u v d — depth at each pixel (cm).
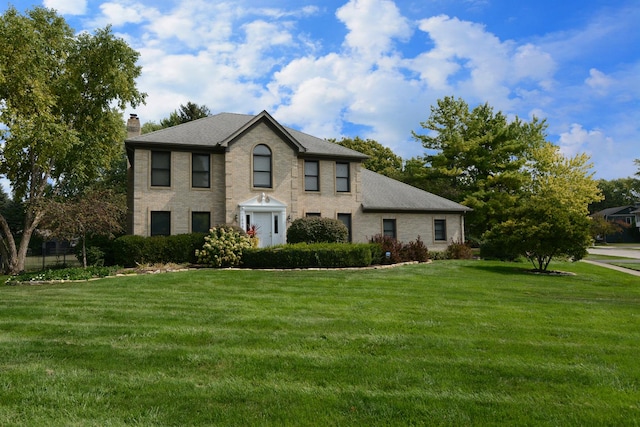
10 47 1639
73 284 1260
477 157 3391
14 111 1619
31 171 1933
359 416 383
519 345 627
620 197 8644
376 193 2583
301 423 368
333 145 2461
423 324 750
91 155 2003
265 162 2133
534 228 1719
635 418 383
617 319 845
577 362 552
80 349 582
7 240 1938
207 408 397
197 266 1716
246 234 1850
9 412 386
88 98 2023
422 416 384
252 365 521
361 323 749
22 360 534
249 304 918
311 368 512
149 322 751
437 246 2578
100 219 1617
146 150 1995
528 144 3856
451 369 514
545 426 367
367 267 1695
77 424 361
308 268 1628
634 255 3441
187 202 2039
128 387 446
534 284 1385
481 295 1101
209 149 2083
